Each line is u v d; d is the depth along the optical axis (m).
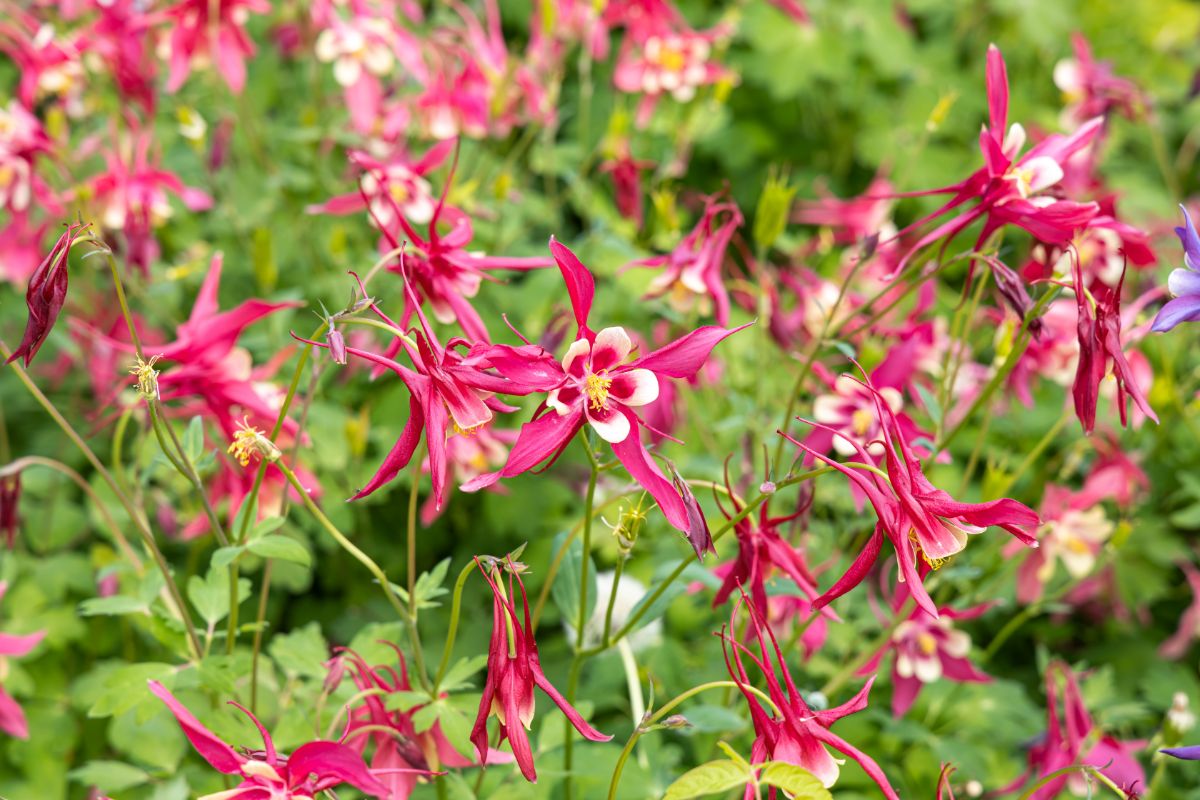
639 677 0.79
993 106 0.66
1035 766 0.78
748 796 0.58
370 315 0.87
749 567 0.66
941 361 0.80
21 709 0.77
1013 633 0.91
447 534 0.89
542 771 0.71
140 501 0.74
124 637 0.85
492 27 0.90
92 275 0.89
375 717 0.65
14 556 0.85
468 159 0.93
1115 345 0.61
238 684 0.74
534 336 0.89
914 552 0.59
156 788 0.74
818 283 0.84
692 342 0.59
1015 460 0.91
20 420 0.91
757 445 0.81
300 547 0.64
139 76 0.88
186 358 0.67
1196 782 0.82
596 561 0.84
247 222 0.91
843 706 0.60
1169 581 0.93
